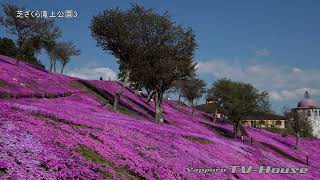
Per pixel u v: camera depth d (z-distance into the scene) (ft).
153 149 100.99
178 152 107.86
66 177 61.67
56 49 369.09
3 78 180.96
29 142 68.85
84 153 76.89
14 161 59.31
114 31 227.20
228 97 290.15
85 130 93.40
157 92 237.04
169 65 231.50
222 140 168.45
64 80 262.26
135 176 77.61
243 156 148.46
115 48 231.91
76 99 210.18
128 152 87.97
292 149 324.39
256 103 284.82
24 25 252.21
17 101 127.85
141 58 230.07
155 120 233.55
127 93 324.19
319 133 586.04
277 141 355.56
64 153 70.59
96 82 310.45
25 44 302.66
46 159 64.34
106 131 100.68
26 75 216.33
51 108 118.52
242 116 282.56
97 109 179.11
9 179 53.88
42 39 299.79
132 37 229.86
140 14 231.71
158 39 231.71
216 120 394.11
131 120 154.81
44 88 200.34
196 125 290.15
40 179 57.16
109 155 81.46
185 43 239.50
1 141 64.75
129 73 230.89
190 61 241.55
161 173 83.97
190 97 375.25
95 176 66.85
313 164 256.32
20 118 82.53
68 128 89.51
